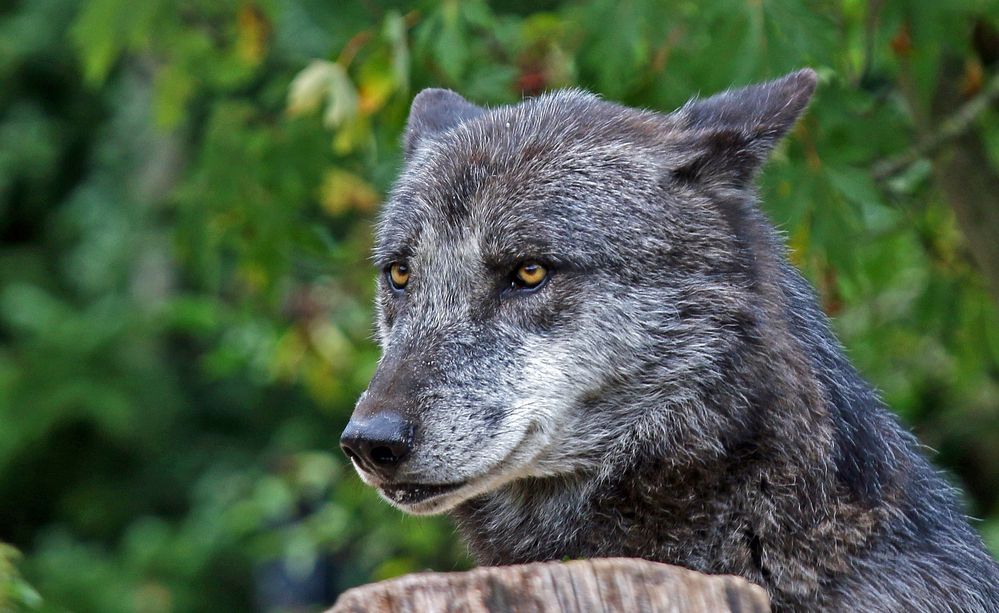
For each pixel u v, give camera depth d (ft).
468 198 26.40
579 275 25.68
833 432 25.57
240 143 43.11
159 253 68.95
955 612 25.57
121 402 67.10
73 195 74.95
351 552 61.72
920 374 52.29
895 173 38.75
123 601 63.00
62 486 74.08
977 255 38.86
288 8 50.26
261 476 66.23
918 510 26.53
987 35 39.29
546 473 26.05
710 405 25.32
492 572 18.30
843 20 37.04
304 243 43.80
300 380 59.21
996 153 43.29
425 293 26.45
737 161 26.55
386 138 39.40
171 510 73.26
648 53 35.14
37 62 73.41
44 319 67.77
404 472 24.77
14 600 27.09
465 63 38.19
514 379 25.39
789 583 24.72
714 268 25.71
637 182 26.12
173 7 43.29
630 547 25.80
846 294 38.34
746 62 32.91
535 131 27.14
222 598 68.23
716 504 25.30
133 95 70.54
